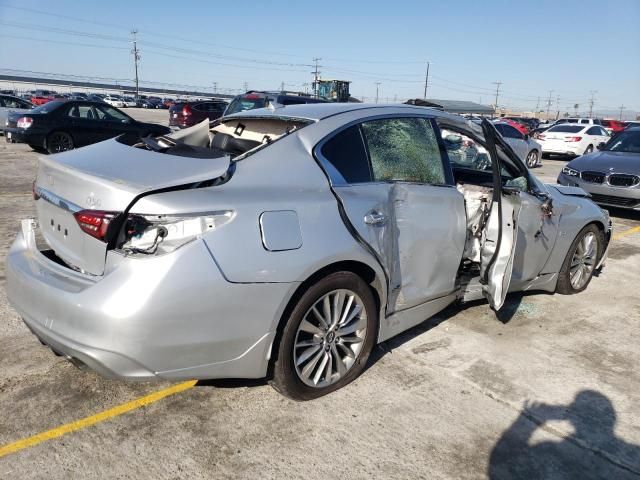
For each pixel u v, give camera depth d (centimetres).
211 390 313
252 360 270
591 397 328
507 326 425
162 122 3188
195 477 245
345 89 3306
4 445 258
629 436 292
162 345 242
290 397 298
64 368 327
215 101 2055
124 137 356
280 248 264
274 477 247
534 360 372
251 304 258
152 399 302
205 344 252
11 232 612
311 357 299
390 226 321
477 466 263
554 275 479
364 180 318
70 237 272
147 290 236
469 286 396
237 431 278
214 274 246
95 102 1370
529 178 423
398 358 363
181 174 263
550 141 1898
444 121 377
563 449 279
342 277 295
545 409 313
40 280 264
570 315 457
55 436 267
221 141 345
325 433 280
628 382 349
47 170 295
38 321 262
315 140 308
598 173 873
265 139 336
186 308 242
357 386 325
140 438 269
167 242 243
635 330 435
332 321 302
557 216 450
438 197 352
